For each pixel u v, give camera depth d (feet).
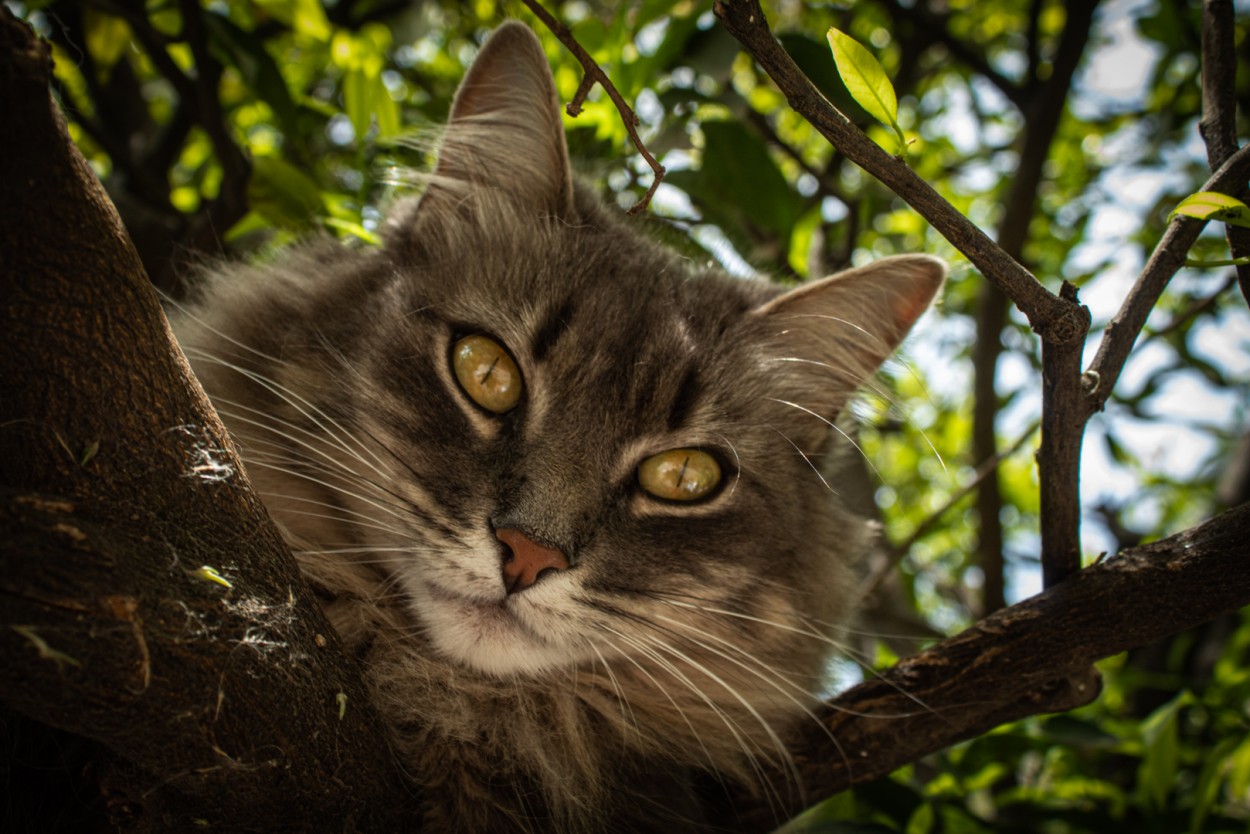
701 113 1.30
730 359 1.05
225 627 0.65
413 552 0.94
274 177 1.19
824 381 1.14
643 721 1.02
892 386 1.45
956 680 0.87
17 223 0.61
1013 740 1.22
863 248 1.72
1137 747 1.22
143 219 1.33
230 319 1.03
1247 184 0.84
